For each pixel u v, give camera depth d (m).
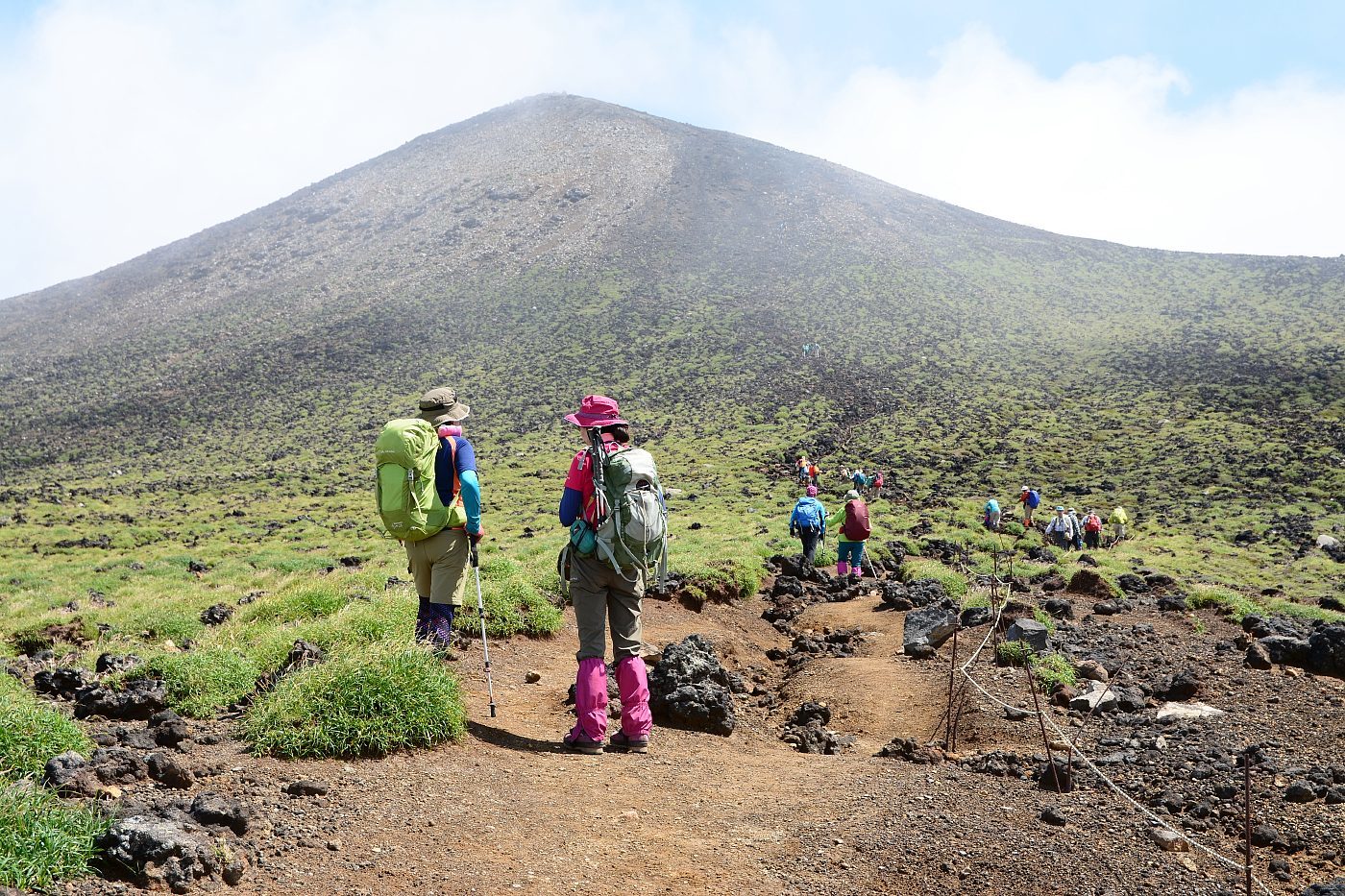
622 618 6.95
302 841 4.56
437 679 6.47
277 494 65.56
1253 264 153.12
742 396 97.00
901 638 11.94
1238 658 10.23
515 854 4.70
